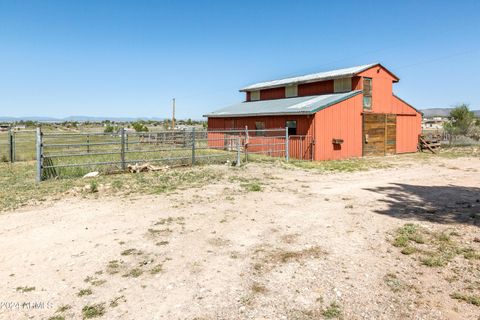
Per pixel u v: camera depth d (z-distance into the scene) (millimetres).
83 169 13172
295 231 6582
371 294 4238
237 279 4629
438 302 4055
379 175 13750
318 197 9484
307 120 19156
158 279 4621
